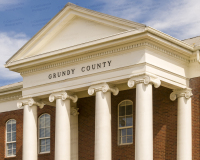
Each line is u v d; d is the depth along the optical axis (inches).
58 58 1022.4
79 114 1167.0
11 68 1101.7
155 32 898.7
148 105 900.0
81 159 1144.8
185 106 995.3
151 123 898.7
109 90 962.7
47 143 1232.8
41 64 1060.5
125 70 937.5
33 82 1083.3
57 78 1041.5
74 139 1149.7
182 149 978.1
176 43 948.6
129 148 1073.5
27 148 1066.7
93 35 994.7
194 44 1008.9
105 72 964.6
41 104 1093.8
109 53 960.9
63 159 1003.3
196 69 1009.5
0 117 1341.0
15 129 1315.2
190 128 992.2
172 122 1013.2
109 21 958.4
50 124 1230.3
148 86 905.5
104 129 949.2
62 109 1021.8
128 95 1094.4
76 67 1013.8
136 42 919.7
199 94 997.2
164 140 1018.7
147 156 880.9
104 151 941.8
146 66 911.7
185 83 1004.6
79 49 986.1
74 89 1013.8
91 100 1152.2
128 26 924.6
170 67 968.9
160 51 943.0
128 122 1091.9
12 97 1317.7
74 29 1029.2
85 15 996.6
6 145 1321.4
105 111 955.3
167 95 1029.8
